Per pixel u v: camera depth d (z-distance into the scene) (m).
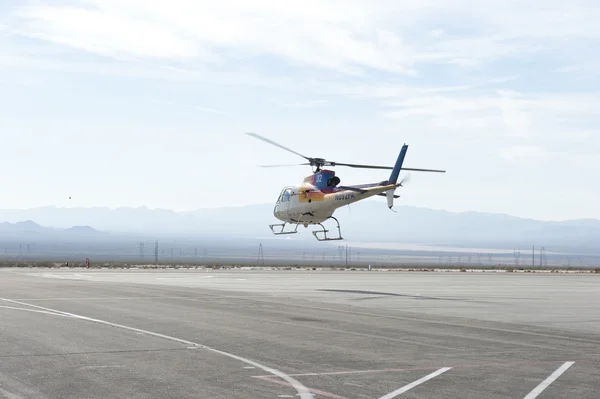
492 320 22.59
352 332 18.36
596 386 11.39
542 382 11.67
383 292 37.12
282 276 58.03
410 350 15.23
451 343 16.52
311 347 15.51
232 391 10.70
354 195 36.50
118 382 11.30
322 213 38.53
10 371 12.15
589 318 23.80
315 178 39.19
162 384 11.17
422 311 25.47
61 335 16.95
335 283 46.72
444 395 10.56
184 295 31.38
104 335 17.06
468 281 54.34
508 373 12.50
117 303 26.31
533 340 17.34
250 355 14.27
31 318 20.59
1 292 31.66
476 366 13.21
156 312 23.08
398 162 35.59
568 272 90.50
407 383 11.47
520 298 34.19
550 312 26.08
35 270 65.81
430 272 81.62
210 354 14.32
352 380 11.67
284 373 12.26
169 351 14.66
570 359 14.23
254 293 33.91
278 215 41.66
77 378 11.59
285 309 24.97
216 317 21.75
